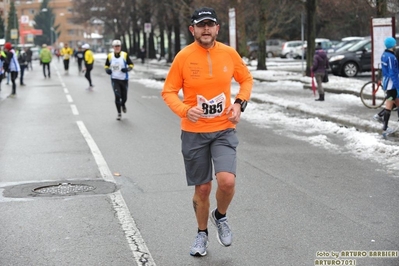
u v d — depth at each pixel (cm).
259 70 6719
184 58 1020
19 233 1236
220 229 1075
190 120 1009
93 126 2869
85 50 5150
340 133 2572
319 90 3697
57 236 1214
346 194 1530
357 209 1386
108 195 1547
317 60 3688
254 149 2219
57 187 1644
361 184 1642
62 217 1350
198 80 1016
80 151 2198
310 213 1355
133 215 1359
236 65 1050
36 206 1444
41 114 3397
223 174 1015
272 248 1127
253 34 9188
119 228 1262
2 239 1198
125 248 1138
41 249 1137
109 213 1378
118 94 3059
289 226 1259
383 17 3459
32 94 4784
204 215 1084
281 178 1723
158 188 1620
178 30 9944
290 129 2738
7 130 2773
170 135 2567
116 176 1778
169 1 9206
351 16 9938
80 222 1309
